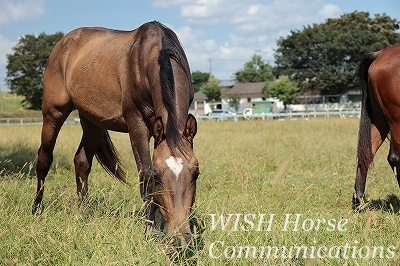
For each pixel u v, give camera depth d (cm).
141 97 518
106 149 662
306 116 3753
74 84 620
